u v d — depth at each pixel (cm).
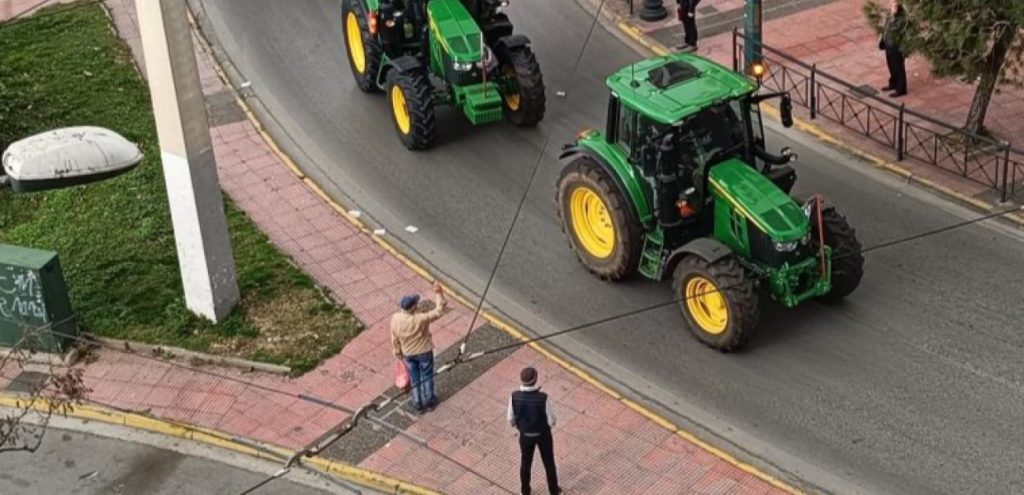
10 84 2297
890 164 1916
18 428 1484
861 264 1545
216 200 1595
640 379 1517
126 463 1475
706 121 1531
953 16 1723
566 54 2308
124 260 1797
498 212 1864
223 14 2534
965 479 1329
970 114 1897
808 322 1577
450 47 1956
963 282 1636
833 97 2081
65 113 2198
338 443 1456
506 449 1430
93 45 2450
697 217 1559
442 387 1528
